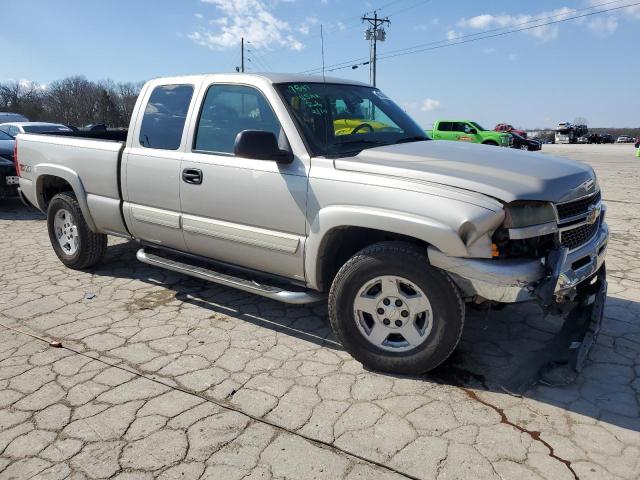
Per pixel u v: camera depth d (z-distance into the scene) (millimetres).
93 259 5328
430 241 2896
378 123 4109
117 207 4645
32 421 2857
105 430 2773
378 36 30438
